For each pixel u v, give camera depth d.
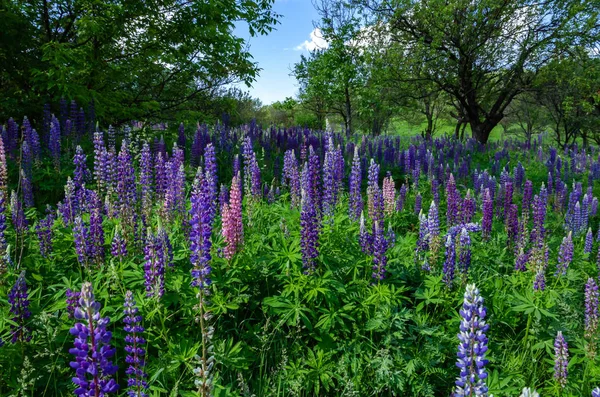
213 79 15.30
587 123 31.03
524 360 4.61
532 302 4.83
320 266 4.88
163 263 4.01
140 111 13.01
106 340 2.12
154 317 4.10
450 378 4.25
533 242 7.24
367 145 15.25
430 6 23.77
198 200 3.09
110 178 6.04
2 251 4.25
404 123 48.69
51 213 6.09
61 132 10.74
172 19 13.19
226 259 4.74
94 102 11.45
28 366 3.21
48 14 11.76
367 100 24.50
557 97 28.42
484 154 19.84
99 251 4.66
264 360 4.20
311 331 4.46
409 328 4.47
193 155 10.85
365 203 8.92
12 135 9.00
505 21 23.92
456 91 26.16
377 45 25.66
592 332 4.51
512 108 39.81
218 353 3.85
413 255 5.84
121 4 11.88
